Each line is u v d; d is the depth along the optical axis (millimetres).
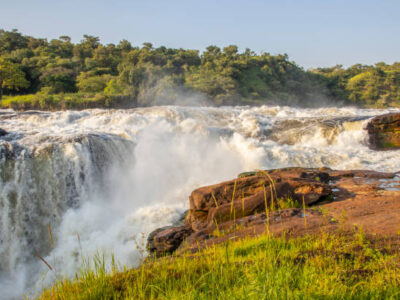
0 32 96438
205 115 28500
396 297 3318
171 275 4363
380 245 5020
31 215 14562
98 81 72562
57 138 16891
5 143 15375
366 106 97875
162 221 13305
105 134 18938
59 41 104250
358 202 8430
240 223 7816
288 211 7906
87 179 16172
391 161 18328
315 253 4793
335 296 3363
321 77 110250
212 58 99750
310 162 19453
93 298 3967
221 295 3447
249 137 24156
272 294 3266
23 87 70875
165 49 108875
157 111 27891
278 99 91188
